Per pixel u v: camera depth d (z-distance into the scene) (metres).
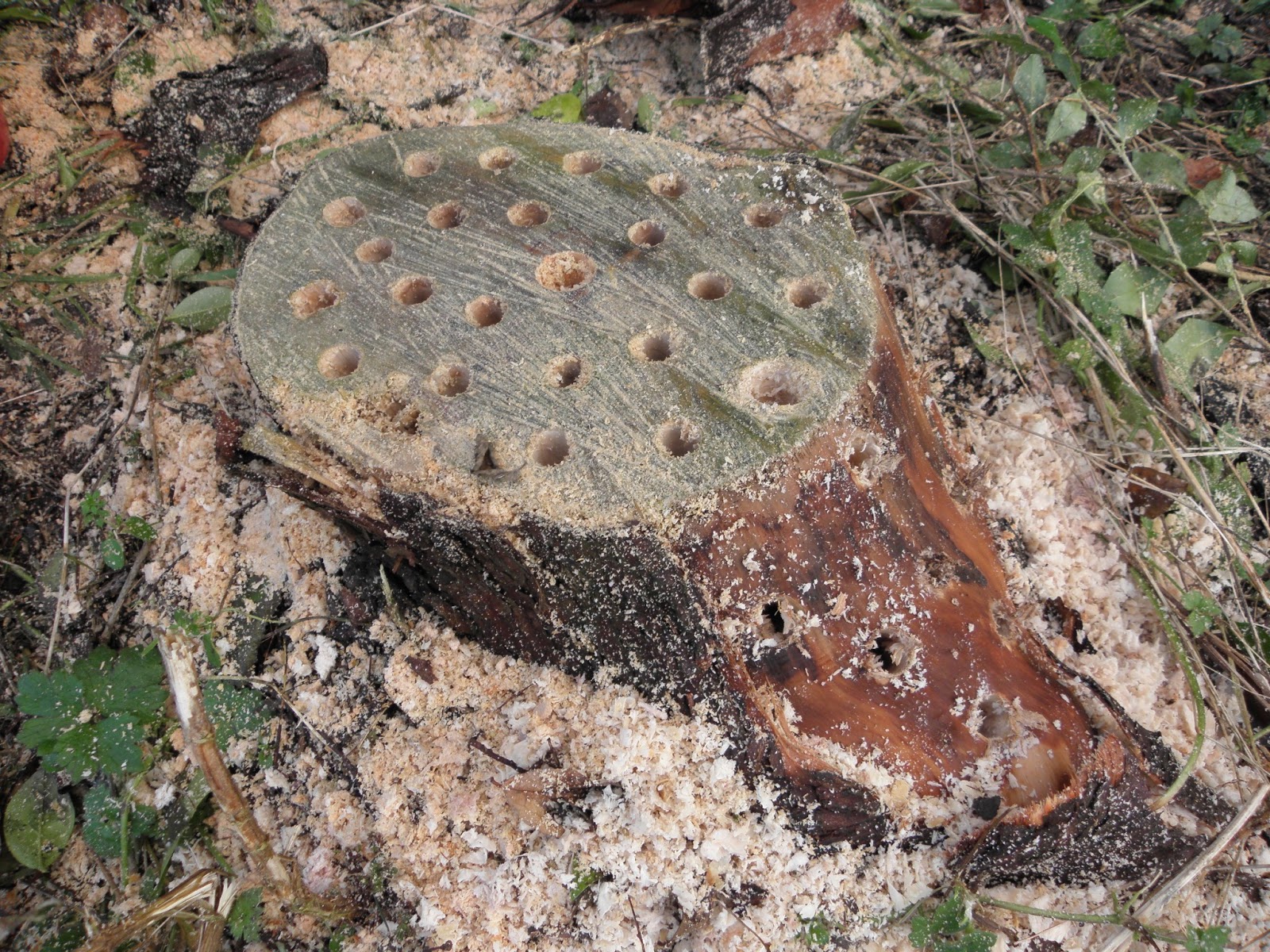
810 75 1.17
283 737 0.92
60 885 0.93
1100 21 1.15
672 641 0.81
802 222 0.87
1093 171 1.05
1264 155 1.15
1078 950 0.84
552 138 0.93
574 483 0.78
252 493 0.98
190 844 0.92
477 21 1.23
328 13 1.20
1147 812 0.83
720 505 0.77
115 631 0.97
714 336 0.82
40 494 1.01
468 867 0.85
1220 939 0.82
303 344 0.83
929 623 0.83
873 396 0.81
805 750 0.82
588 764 0.84
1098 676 0.92
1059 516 0.98
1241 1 1.24
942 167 1.12
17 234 1.07
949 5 1.19
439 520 0.81
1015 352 1.05
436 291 0.85
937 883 0.84
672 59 1.24
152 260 1.07
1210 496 0.99
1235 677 0.94
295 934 0.89
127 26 1.13
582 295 0.84
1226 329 1.04
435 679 0.90
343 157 0.92
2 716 0.96
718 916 0.83
